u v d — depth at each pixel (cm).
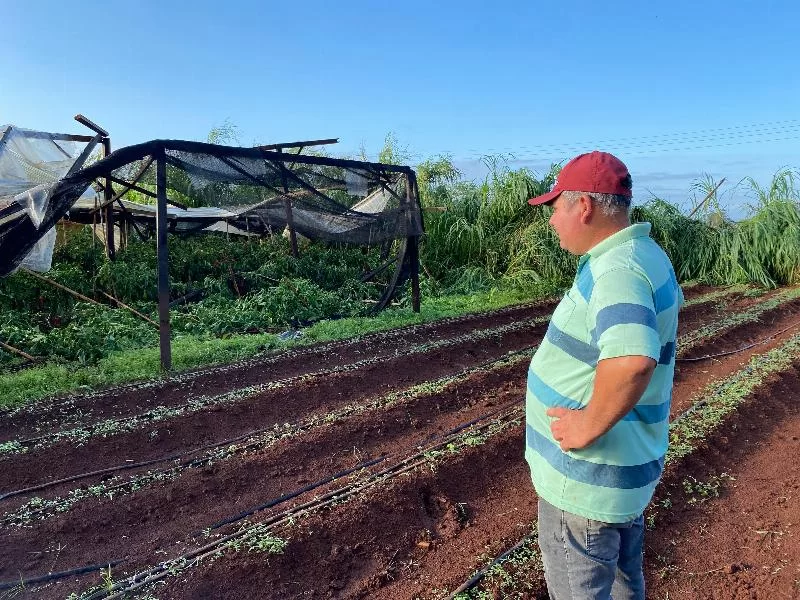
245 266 1292
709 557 378
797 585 346
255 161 830
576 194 221
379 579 362
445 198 1691
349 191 979
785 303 1280
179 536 395
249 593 344
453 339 913
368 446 537
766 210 1664
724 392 648
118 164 733
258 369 754
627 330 193
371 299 1282
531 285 1442
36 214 743
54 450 504
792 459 516
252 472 476
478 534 408
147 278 1124
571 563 228
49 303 1012
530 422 245
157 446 524
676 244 1742
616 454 217
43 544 381
